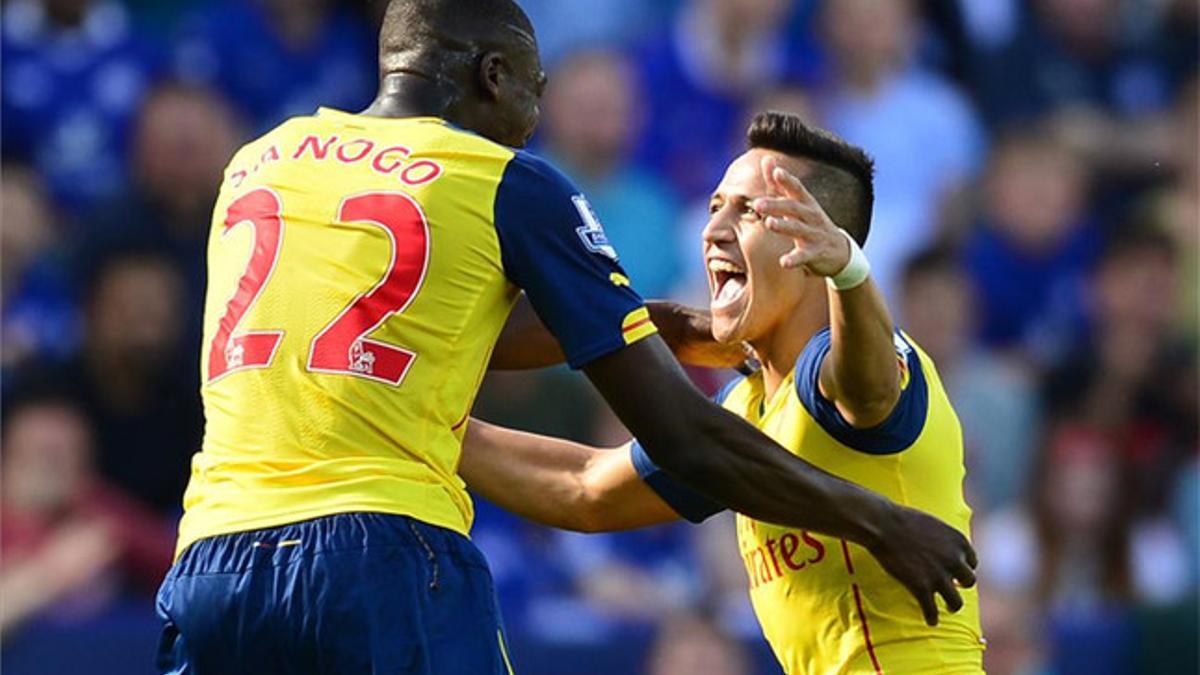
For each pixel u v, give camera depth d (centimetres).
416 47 1633
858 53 3747
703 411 1535
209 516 1541
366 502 1512
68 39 3506
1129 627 3023
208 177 3203
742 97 3666
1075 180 3756
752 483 1530
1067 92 3981
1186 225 3725
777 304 1619
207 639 1527
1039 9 4009
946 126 3772
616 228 3462
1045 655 2991
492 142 1608
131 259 3088
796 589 1639
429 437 1545
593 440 2972
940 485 1611
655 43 3703
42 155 3434
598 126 3478
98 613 2797
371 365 1528
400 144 1578
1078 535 3256
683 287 3491
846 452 1586
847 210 1650
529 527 2988
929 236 3628
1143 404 3503
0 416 2959
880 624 1614
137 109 3453
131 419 2984
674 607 2908
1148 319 3550
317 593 1497
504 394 2958
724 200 1647
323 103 3544
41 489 2875
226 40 3522
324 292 1542
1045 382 3503
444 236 1543
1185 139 3928
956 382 3331
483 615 1547
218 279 1595
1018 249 3659
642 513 1770
